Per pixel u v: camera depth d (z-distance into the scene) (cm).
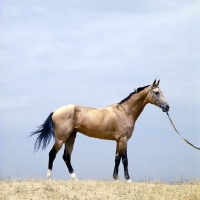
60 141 1266
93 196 1040
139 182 1238
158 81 1336
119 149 1303
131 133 1331
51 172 1259
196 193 1094
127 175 1284
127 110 1331
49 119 1272
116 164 1311
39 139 1268
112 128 1301
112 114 1303
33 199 998
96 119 1290
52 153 1266
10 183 1140
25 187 1090
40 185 1119
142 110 1355
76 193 1060
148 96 1330
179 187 1166
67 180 1222
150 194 1079
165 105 1311
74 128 1291
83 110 1298
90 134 1306
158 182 1241
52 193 1044
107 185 1154
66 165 1323
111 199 1027
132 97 1339
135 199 1032
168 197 1062
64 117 1270
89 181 1211
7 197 1001
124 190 1105
